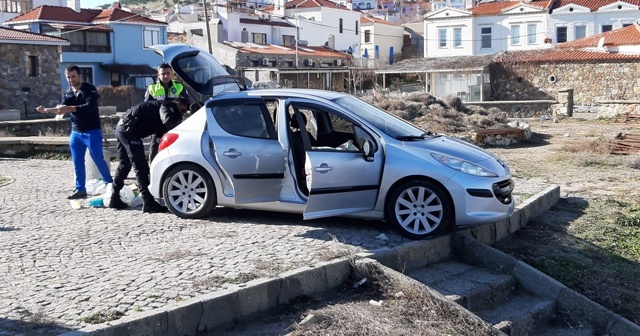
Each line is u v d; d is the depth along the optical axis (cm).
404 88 5706
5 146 1526
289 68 5056
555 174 1377
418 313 604
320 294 638
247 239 764
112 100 4256
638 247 906
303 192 822
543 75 4122
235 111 848
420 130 855
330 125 924
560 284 746
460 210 758
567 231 941
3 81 3841
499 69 4259
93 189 1026
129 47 5288
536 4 5412
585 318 724
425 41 5700
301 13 7381
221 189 846
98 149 1010
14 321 511
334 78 5706
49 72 4084
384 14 10712
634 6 4978
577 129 2584
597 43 4156
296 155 829
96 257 689
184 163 861
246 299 582
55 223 845
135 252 709
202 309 550
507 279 742
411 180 771
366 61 6769
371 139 791
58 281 609
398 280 639
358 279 665
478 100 4275
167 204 877
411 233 772
